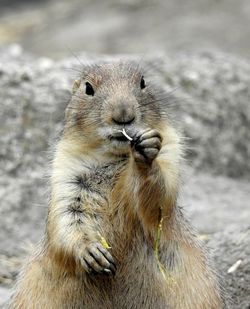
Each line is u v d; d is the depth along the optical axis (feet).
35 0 117.19
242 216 49.49
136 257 33.76
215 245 41.65
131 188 32.86
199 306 34.04
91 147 34.45
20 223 51.98
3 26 106.22
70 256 33.30
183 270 34.09
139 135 31.86
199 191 54.13
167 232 33.68
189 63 61.21
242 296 38.99
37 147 54.80
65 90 55.67
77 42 96.94
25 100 55.52
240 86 61.67
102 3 110.11
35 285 34.47
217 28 97.60
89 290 33.81
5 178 53.78
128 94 34.04
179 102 59.00
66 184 34.30
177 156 33.99
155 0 107.65
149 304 34.01
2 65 56.90
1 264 47.34
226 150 59.77
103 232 33.76
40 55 93.50
